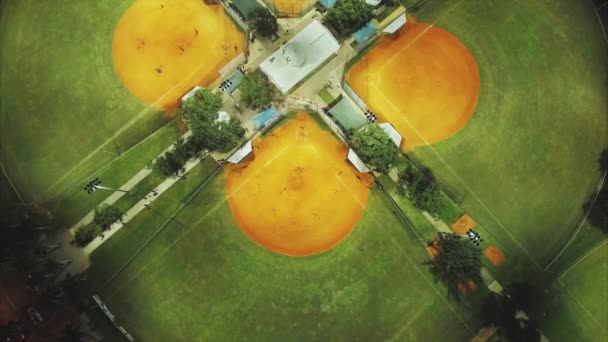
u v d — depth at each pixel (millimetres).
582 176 56219
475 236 54344
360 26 59188
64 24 60625
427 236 54438
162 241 54750
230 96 57062
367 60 59125
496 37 60156
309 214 55188
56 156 57000
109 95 58469
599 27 60219
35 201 55594
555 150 56906
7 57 59781
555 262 54250
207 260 54406
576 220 55219
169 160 55469
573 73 59094
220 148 55875
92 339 52438
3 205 55406
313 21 57375
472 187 55781
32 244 53812
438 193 53969
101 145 57156
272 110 57188
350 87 58094
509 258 54188
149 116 57750
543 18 60719
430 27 60250
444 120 57562
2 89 58969
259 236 54781
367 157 54156
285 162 56438
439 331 52688
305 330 52844
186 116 54938
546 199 55688
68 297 53188
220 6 60656
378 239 54594
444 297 53281
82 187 55875
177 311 53312
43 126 57906
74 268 54031
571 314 52938
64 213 55281
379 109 57688
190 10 60812
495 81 58750
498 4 61094
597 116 57844
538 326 52438
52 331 52438
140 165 56375
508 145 57000
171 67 59062
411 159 56344
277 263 54156
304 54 56531
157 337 52719
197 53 59469
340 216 55125
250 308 53344
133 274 54031
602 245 54500
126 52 59656
